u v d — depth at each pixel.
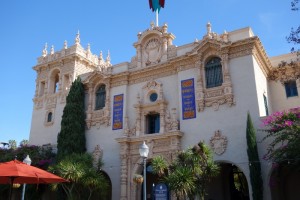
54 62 43.19
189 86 30.50
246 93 27.34
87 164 30.97
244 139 26.14
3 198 35.41
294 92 32.09
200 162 21.06
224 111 27.89
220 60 29.70
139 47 35.81
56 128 39.47
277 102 32.25
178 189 19.70
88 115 36.66
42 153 36.59
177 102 31.38
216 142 27.28
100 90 37.72
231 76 28.50
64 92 40.66
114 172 32.72
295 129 21.67
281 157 21.89
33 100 43.28
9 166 13.89
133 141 31.91
